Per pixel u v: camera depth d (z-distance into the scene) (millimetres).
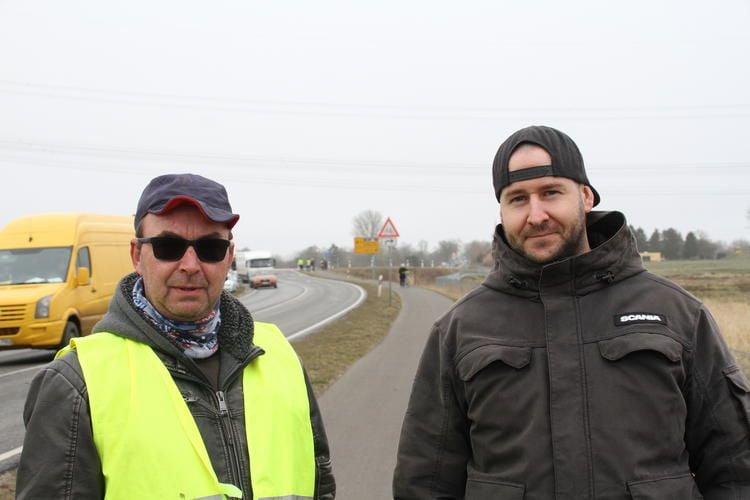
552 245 2254
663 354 2039
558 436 2045
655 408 2021
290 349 2432
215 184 2238
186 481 1853
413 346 13344
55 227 13359
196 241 2102
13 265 12922
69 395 1819
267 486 1997
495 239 2424
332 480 2465
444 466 2340
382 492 4875
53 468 1748
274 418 2129
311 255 120875
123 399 1877
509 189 2285
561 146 2262
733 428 2027
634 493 1942
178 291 2076
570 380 2096
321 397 8242
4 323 11797
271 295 38688
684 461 2059
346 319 20188
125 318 2053
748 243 65188
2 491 4992
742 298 21953
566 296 2215
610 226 2490
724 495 2033
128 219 15758
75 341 1978
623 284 2229
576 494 1987
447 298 32062
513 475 2078
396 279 59250
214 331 2184
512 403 2141
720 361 2088
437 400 2369
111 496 1786
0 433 6930
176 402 1952
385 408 7586
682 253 75562
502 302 2334
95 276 13656
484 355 2205
